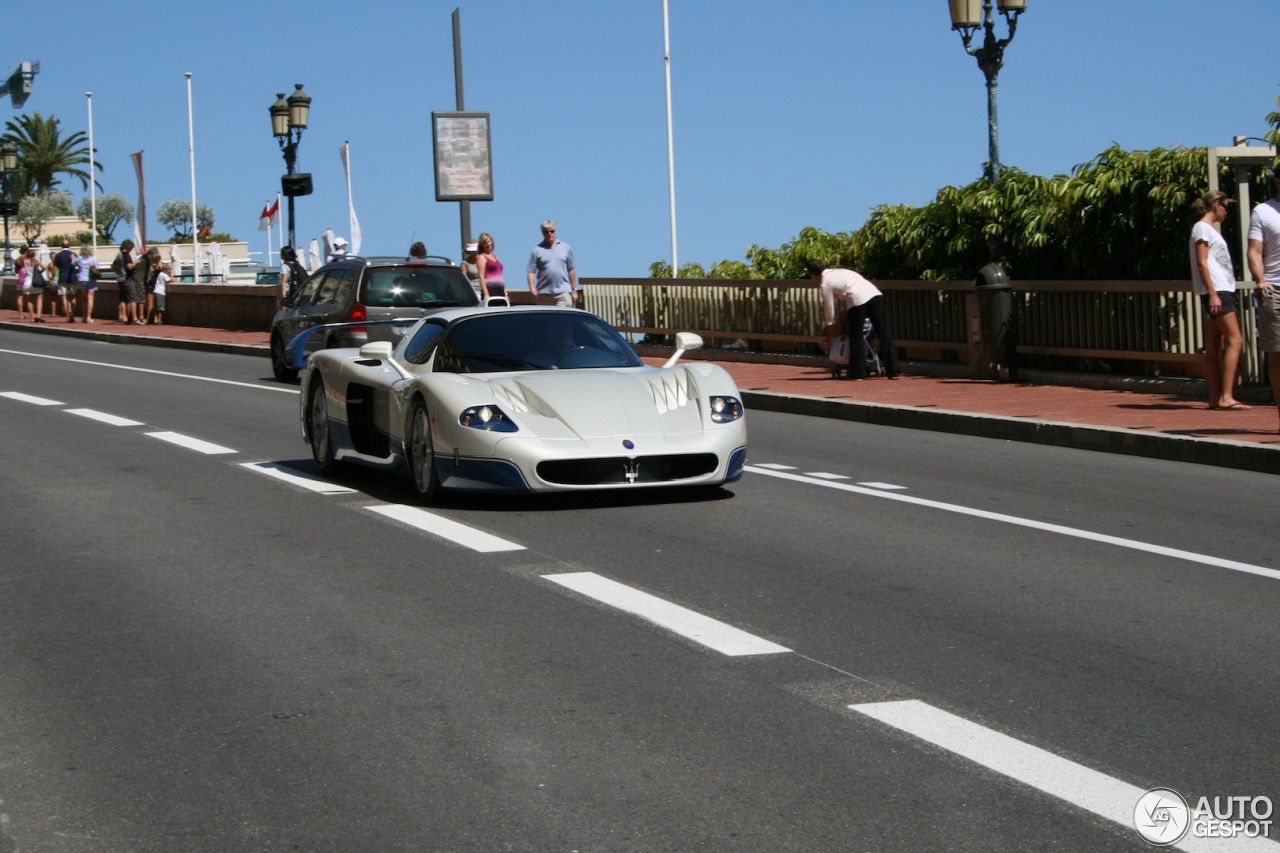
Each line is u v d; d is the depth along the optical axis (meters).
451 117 26.20
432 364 10.02
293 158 29.28
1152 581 7.07
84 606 6.82
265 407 16.59
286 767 4.61
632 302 23.72
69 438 13.59
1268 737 4.77
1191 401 14.02
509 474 8.91
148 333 31.92
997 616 6.39
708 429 9.25
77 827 4.16
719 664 5.68
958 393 15.48
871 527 8.57
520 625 6.31
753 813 4.17
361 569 7.52
